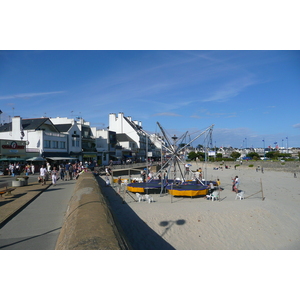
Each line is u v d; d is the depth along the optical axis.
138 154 83.88
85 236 6.46
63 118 59.16
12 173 30.30
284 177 46.09
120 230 9.10
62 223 9.91
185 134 26.92
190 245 12.34
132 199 21.52
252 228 14.91
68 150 49.12
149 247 11.82
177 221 15.09
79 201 10.72
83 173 30.39
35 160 36.81
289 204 21.16
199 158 90.69
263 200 21.27
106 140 64.69
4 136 43.78
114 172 42.88
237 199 21.88
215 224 14.99
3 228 9.30
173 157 26.94
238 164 71.56
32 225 9.66
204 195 22.78
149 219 15.24
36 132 41.69
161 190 23.48
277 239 13.77
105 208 9.45
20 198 14.80
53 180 22.42
